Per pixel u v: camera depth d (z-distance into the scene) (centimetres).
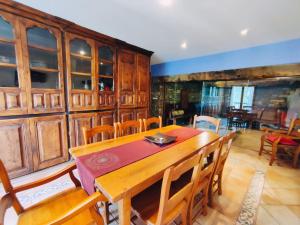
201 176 115
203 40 265
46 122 215
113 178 91
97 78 264
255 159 275
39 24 195
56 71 217
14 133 190
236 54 304
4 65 176
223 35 240
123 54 301
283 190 186
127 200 84
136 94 336
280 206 160
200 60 356
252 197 173
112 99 293
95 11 183
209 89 553
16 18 178
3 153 184
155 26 219
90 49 252
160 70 441
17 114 189
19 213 94
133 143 151
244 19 190
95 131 159
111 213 143
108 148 137
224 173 225
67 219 74
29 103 197
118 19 201
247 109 501
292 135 250
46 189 181
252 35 236
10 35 188
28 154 203
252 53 284
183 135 182
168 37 258
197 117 239
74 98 239
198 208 145
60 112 227
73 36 227
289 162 263
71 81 234
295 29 211
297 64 241
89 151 129
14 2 170
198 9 171
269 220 142
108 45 273
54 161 228
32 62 207
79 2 165
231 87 513
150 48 320
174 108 521
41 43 214
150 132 195
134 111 336
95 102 265
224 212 150
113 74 290
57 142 228
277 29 213
